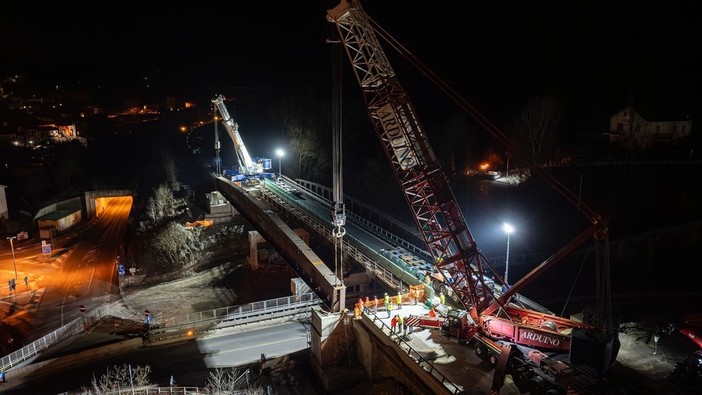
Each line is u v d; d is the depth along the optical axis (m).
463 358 30.75
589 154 80.69
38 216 96.31
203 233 81.94
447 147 82.88
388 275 44.56
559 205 66.50
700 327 37.12
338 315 37.09
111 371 38.56
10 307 59.59
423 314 36.75
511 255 58.12
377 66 33.06
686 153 76.75
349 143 94.56
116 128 165.50
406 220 73.44
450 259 33.97
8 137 141.62
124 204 120.94
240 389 35.03
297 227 63.34
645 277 54.97
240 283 65.00
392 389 32.25
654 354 36.12
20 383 37.19
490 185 74.31
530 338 29.25
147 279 71.38
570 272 55.38
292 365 38.53
